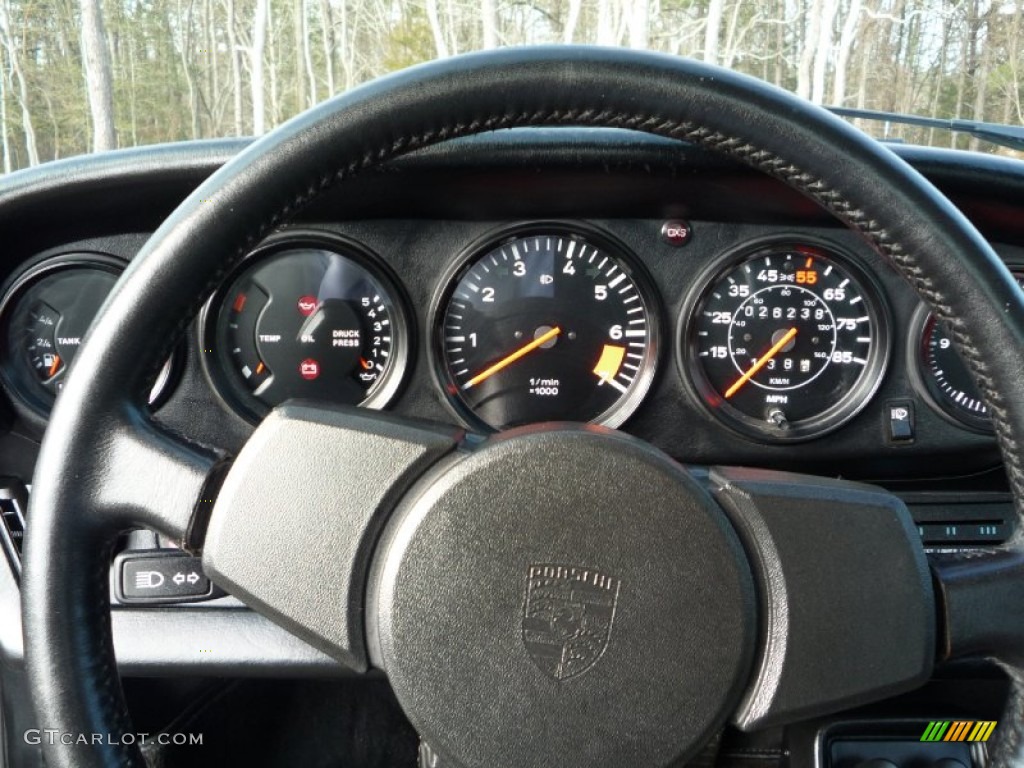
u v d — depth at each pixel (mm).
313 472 214
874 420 488
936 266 216
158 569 381
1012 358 212
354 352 501
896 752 375
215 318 483
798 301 496
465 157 402
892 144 432
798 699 218
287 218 231
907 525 220
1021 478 216
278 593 216
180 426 491
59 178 417
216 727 481
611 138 405
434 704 212
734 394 505
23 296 483
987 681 415
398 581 210
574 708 211
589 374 504
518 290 499
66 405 215
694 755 217
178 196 437
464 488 209
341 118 216
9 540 396
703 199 452
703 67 215
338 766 503
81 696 214
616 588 210
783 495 217
